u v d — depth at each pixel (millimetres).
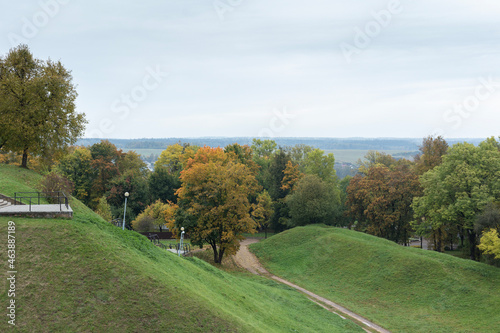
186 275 23703
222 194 47562
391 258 45844
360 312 35531
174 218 51688
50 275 17391
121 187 75812
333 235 57406
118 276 18391
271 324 23656
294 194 69500
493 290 35594
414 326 31969
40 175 40281
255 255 59094
